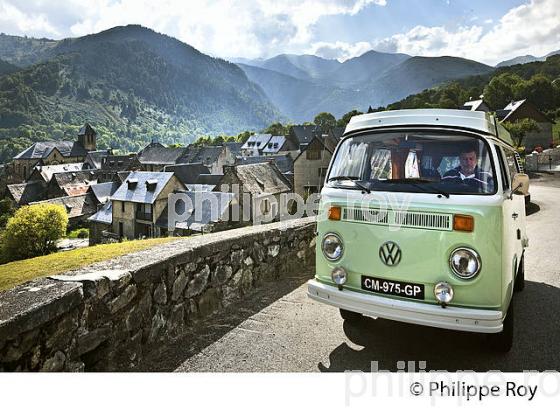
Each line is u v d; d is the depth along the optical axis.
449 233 3.64
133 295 4.00
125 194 57.41
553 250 9.87
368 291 4.02
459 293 3.61
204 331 4.95
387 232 3.91
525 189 4.57
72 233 68.56
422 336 4.89
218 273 5.71
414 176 4.08
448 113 4.19
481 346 4.63
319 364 4.17
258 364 4.13
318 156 55.12
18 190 98.06
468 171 3.86
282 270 7.54
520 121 64.31
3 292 3.15
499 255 3.58
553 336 4.90
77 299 3.27
